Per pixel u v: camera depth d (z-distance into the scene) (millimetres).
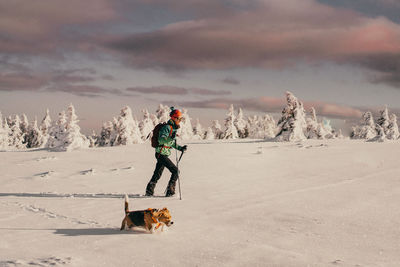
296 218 5898
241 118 64750
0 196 8570
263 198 7652
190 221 5785
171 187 8305
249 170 12188
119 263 3744
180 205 7121
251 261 3775
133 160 15500
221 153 17359
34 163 15195
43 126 67188
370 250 4211
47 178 11453
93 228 5359
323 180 10023
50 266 3520
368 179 10008
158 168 8523
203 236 4871
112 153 18641
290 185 9312
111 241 4621
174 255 4020
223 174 11391
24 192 9141
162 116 52969
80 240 4672
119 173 12164
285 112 29609
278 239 4699
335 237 4793
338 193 8125
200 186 9367
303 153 16922
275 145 21891
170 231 5156
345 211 6375
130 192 8898
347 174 10969
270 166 13070
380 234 4941
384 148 18062
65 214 6379
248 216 6086
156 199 7883
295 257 3893
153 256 3990
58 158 16734
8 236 4914
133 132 40250
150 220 4984
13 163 15422
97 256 3980
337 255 3996
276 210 6500
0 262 3645
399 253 4094
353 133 50281
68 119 31391
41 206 7180
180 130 53906
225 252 4109
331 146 19844
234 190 8719
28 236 4910
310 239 4699
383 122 47812
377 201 7211
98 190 9258
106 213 6434
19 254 4027
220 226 5449
